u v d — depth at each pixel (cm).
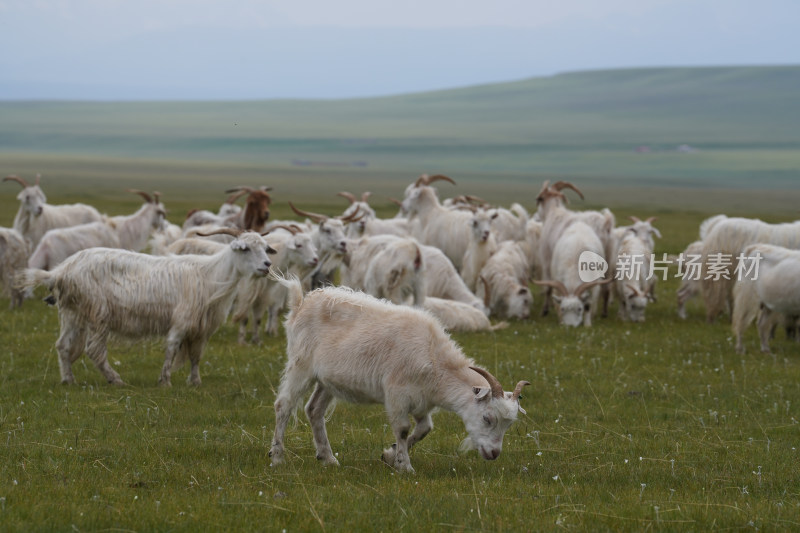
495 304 2241
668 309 2394
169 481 899
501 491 901
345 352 947
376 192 10544
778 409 1317
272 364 1534
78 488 860
